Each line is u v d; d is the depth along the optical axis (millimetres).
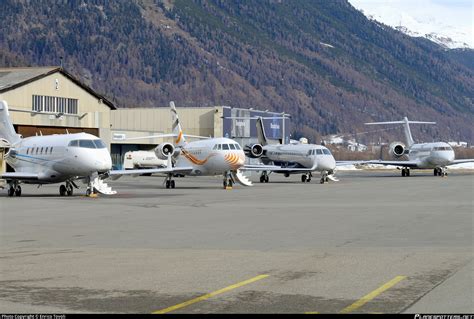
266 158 89938
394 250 22391
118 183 77812
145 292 15844
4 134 58594
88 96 91438
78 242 24500
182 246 23422
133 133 104938
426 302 14781
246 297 15328
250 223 31125
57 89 87062
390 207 40719
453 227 29406
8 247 23172
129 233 27219
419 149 104750
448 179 91500
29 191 60031
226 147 65438
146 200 46875
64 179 53375
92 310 14180
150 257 20922
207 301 14961
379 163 102875
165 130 119500
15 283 16875
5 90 79500
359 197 50906
